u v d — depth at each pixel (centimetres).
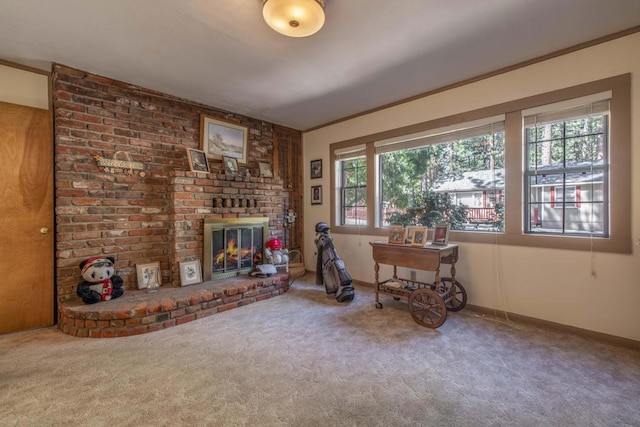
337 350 239
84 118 310
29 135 281
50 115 291
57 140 295
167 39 252
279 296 386
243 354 233
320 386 191
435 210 363
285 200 512
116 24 230
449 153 358
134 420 161
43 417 163
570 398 178
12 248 273
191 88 354
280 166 506
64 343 252
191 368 212
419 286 363
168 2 205
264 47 265
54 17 221
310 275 509
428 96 365
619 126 246
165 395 182
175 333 272
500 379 198
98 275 290
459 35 247
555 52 274
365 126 438
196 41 255
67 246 298
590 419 161
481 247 323
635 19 228
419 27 236
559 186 283
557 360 222
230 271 395
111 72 312
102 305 280
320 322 297
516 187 300
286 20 199
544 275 284
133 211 342
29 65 295
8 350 239
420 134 372
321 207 508
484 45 263
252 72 313
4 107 270
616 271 249
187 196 360
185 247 357
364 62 292
